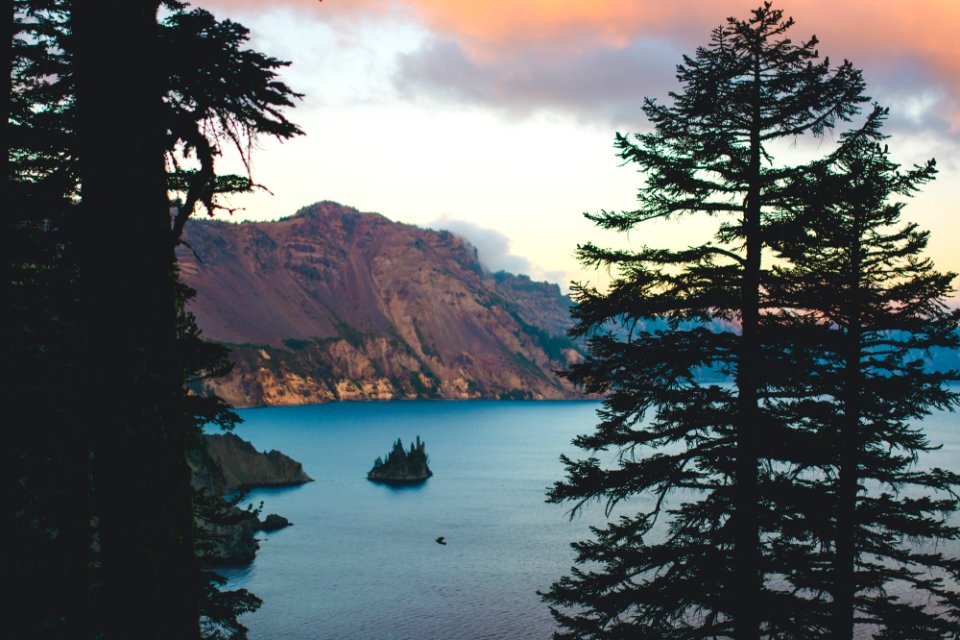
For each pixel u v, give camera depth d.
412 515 145.75
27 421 14.48
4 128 12.05
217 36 9.45
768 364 15.00
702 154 15.98
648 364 15.96
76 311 13.95
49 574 14.27
